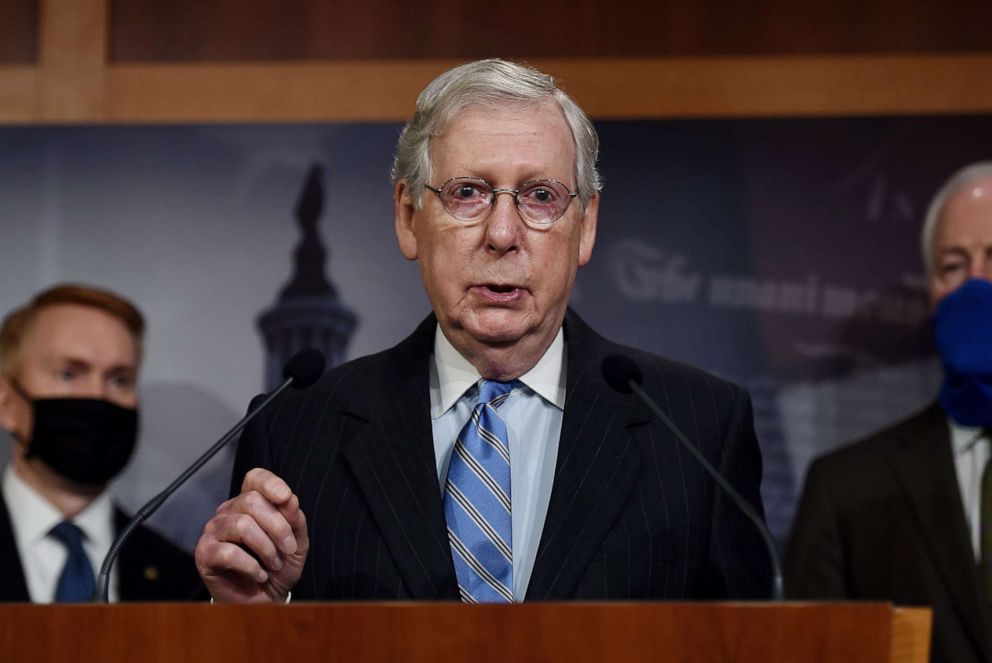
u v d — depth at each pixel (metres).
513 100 2.69
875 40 4.91
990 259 4.55
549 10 5.03
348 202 4.79
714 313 4.64
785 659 1.84
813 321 4.62
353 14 5.06
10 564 4.44
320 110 4.91
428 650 1.85
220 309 4.70
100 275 4.73
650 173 4.75
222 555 2.28
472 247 2.63
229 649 1.87
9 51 5.02
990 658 4.20
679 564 2.56
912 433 4.50
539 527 2.62
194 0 5.11
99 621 1.89
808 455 4.55
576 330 2.90
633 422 2.69
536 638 1.84
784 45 4.93
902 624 1.88
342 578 2.56
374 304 4.70
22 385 4.59
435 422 2.75
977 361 4.43
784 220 4.69
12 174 4.81
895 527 4.39
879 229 4.66
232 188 4.79
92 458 4.54
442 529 2.55
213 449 2.52
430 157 2.72
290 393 2.87
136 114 4.90
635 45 4.97
